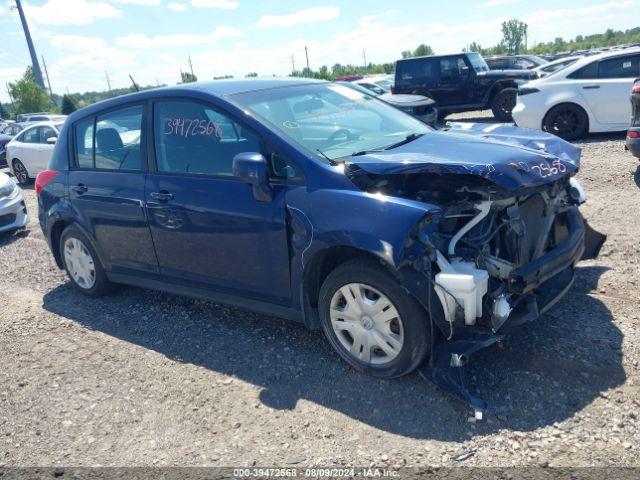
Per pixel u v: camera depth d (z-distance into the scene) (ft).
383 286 10.41
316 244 10.81
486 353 11.55
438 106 52.37
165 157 13.74
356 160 10.98
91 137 15.83
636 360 10.82
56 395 12.04
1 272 21.13
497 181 9.93
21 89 183.83
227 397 11.28
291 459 9.34
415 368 10.64
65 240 17.11
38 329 15.47
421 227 9.81
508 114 49.62
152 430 10.53
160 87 14.40
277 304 12.33
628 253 15.87
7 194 25.79
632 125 23.66
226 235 12.46
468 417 9.79
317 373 11.69
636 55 33.35
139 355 13.39
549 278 11.09
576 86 34.47
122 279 15.90
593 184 23.71
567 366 10.85
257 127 12.05
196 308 15.62
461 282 9.53
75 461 9.91
